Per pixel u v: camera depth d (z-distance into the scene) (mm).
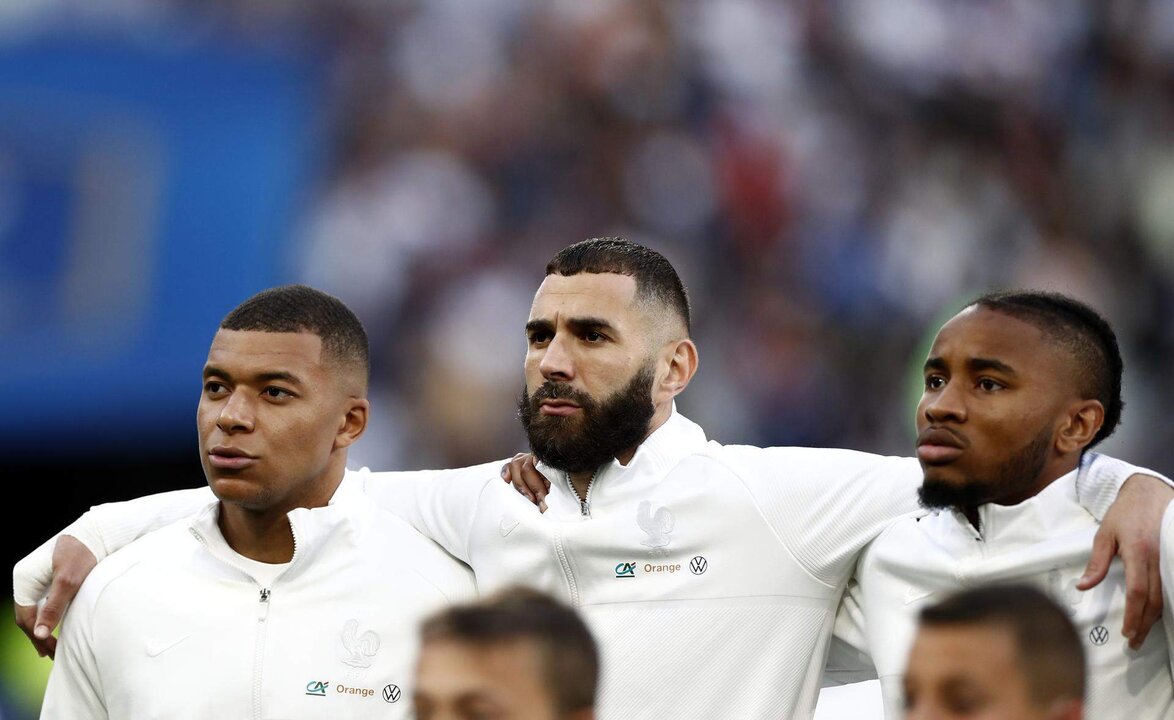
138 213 18531
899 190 25406
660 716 7773
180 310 18516
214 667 7504
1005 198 26203
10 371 17812
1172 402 25906
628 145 24156
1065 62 27156
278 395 7523
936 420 7078
